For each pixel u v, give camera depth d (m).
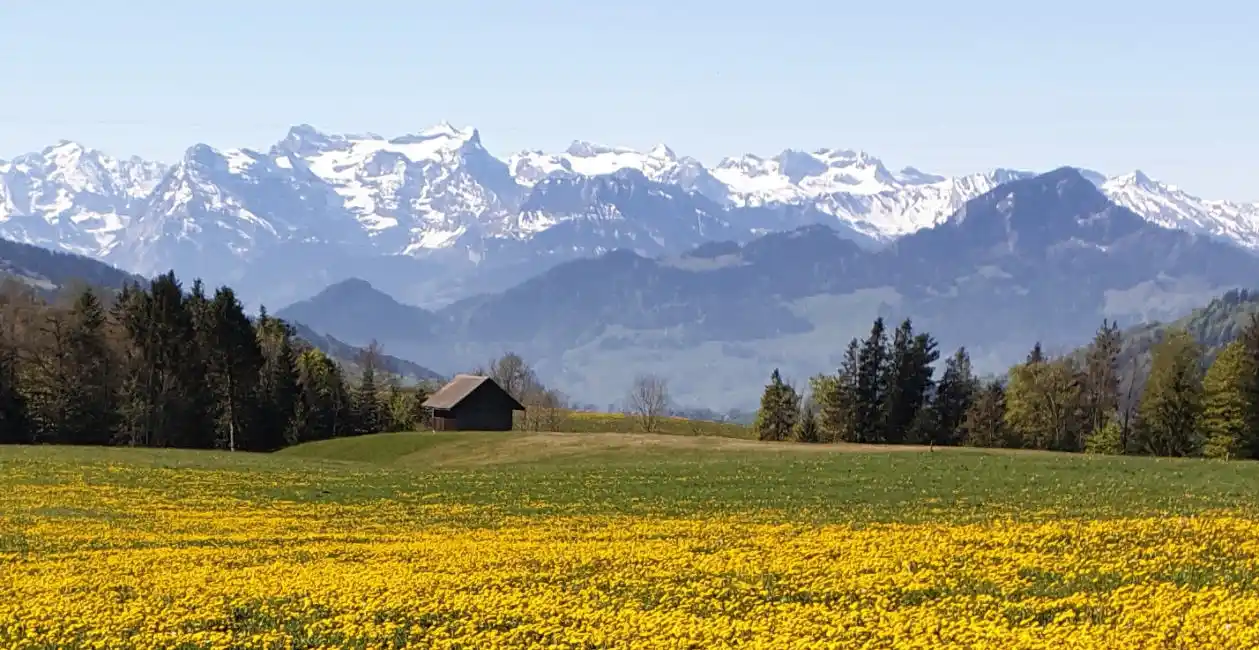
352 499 55.41
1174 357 113.31
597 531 40.16
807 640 19.52
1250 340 102.06
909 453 81.44
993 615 21.34
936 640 19.22
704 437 99.88
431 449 98.62
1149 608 20.61
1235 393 99.94
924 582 25.16
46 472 64.81
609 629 21.61
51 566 31.31
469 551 33.75
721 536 36.56
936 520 40.81
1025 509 44.38
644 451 89.81
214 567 31.22
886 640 19.72
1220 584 23.34
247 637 22.50
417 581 27.52
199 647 21.66
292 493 57.91
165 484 61.00
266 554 34.06
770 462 74.62
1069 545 29.89
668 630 21.12
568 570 29.28
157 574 29.66
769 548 32.16
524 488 60.31
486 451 94.31
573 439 99.00
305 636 22.44
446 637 21.84
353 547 35.75
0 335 117.50
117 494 55.38
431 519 46.94
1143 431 116.56
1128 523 34.28
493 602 24.62
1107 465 67.56
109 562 32.16
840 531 36.44
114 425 120.25
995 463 69.50
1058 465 67.75
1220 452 100.75
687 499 53.22
